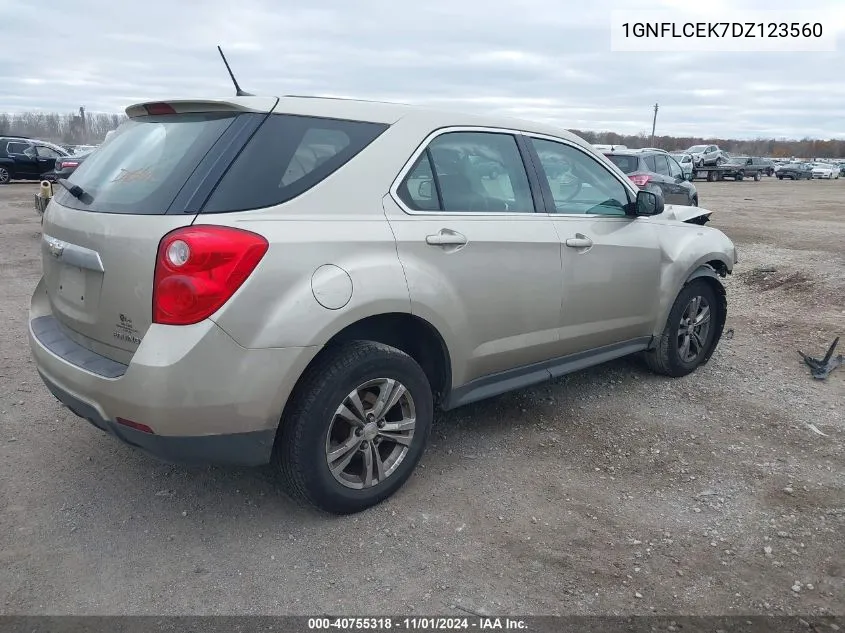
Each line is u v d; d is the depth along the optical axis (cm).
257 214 266
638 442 392
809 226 1516
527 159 381
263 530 299
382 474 314
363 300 285
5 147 2348
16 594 254
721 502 330
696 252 471
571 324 396
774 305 728
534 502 326
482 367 354
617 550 290
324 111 302
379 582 267
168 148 288
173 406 252
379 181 305
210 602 254
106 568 271
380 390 306
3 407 416
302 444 282
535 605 256
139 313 260
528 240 359
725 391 474
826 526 311
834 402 457
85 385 272
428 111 339
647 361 496
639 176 1233
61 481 335
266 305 262
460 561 281
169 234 253
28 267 858
